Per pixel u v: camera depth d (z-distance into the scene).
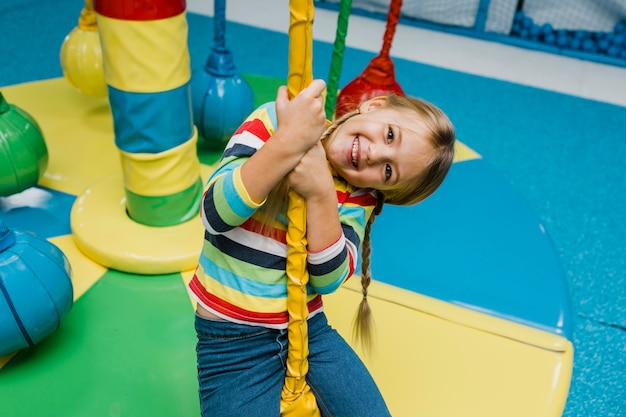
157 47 1.21
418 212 1.69
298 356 0.87
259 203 0.75
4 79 2.48
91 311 1.27
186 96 1.32
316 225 0.79
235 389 0.89
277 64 2.88
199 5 3.45
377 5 3.57
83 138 1.84
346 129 0.85
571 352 1.28
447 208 1.72
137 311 1.29
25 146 1.48
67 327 1.23
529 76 3.06
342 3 1.20
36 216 1.52
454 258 1.55
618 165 2.39
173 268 1.36
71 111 1.96
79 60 1.81
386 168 0.84
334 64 1.27
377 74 1.69
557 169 2.32
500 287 1.47
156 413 1.09
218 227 0.78
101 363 1.17
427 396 1.16
